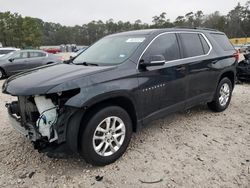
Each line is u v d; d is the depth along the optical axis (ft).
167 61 14.03
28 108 11.35
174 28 15.39
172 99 14.37
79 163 11.91
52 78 10.83
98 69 11.60
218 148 13.24
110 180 10.66
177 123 16.60
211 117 17.78
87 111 10.95
